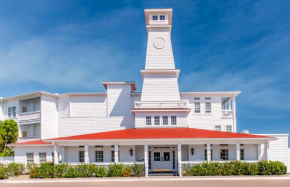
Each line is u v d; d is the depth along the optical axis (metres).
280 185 21.77
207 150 27.45
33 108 40.78
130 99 37.41
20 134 39.16
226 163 27.05
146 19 36.19
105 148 30.47
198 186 21.48
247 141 27.66
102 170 26.89
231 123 36.69
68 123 34.59
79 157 30.69
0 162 33.38
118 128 34.22
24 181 25.14
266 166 26.62
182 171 27.16
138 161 30.55
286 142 33.12
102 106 38.34
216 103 37.22
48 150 32.03
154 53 34.78
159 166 30.67
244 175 26.55
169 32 35.28
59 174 26.92
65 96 39.06
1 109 40.94
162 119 32.72
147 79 34.41
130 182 23.98
